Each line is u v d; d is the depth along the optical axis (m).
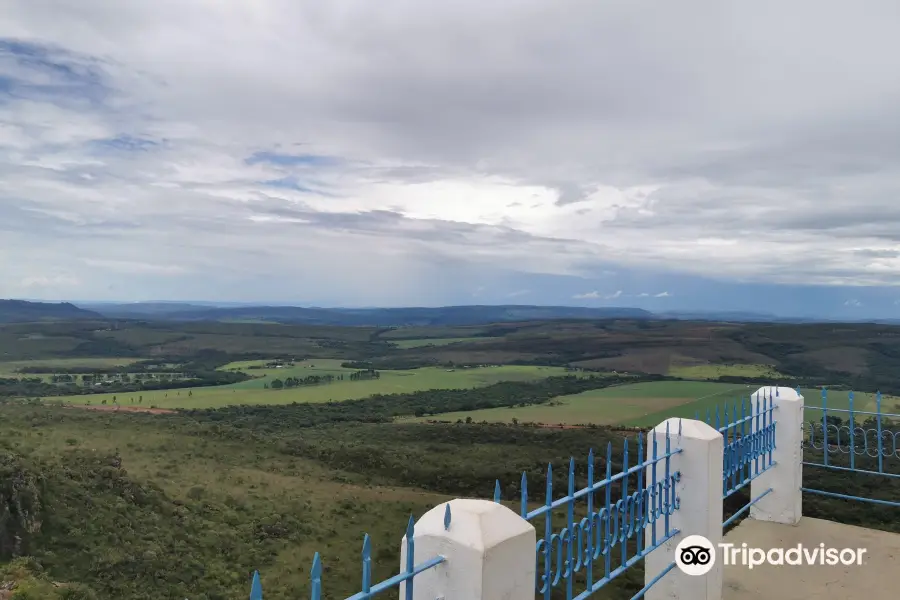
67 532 22.22
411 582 2.44
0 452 25.78
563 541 3.42
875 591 5.57
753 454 6.57
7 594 17.92
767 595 5.54
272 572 20.95
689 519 4.77
